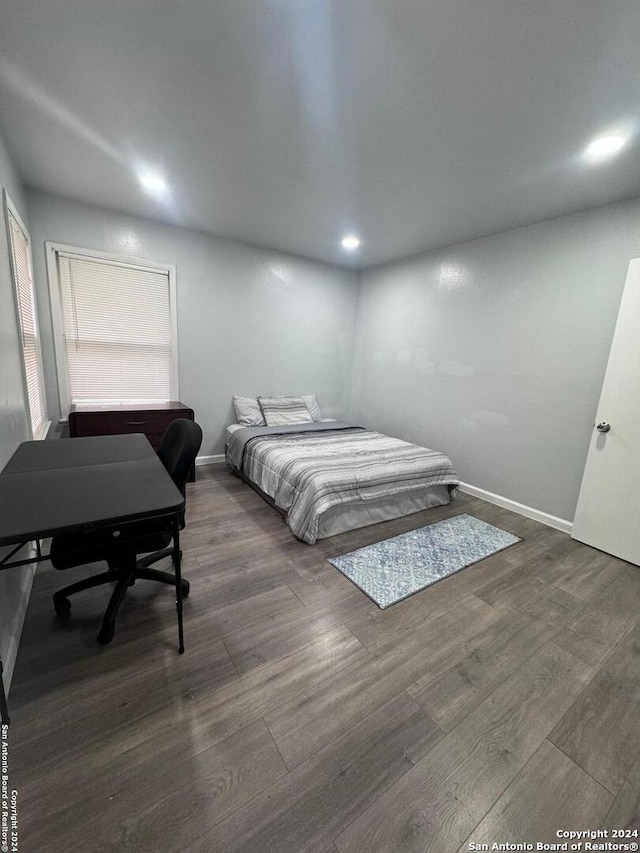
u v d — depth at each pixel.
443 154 2.06
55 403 3.16
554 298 2.85
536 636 1.74
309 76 1.52
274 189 2.59
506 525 2.94
